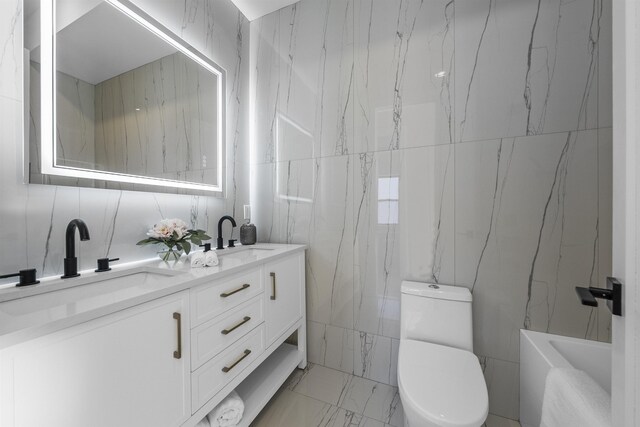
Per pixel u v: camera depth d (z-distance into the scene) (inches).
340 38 63.5
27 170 32.4
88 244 39.3
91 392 24.5
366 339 61.9
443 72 53.8
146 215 48.2
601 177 44.5
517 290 49.5
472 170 52.0
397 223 58.3
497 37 49.8
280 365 59.3
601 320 44.9
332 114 64.5
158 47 50.2
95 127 40.3
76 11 38.3
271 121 72.2
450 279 53.9
